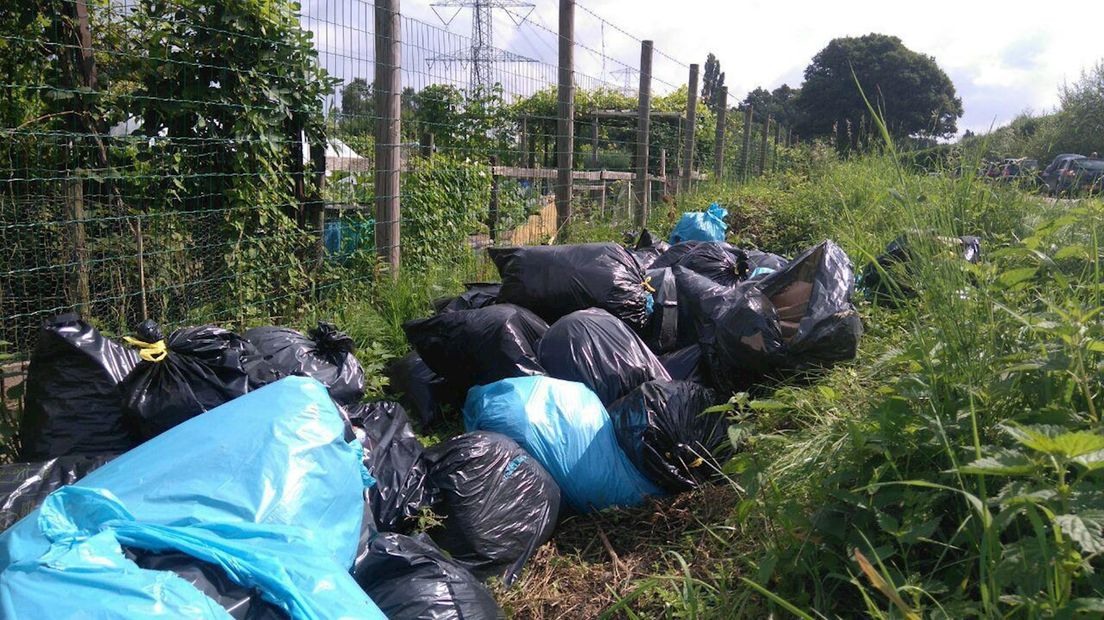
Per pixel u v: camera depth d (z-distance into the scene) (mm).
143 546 1727
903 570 2242
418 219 6566
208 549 1726
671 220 8969
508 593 2875
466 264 6465
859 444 2389
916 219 2992
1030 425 2199
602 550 3125
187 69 5254
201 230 5043
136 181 5012
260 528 1847
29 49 4660
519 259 4629
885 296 4242
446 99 7832
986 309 2643
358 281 5672
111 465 2086
